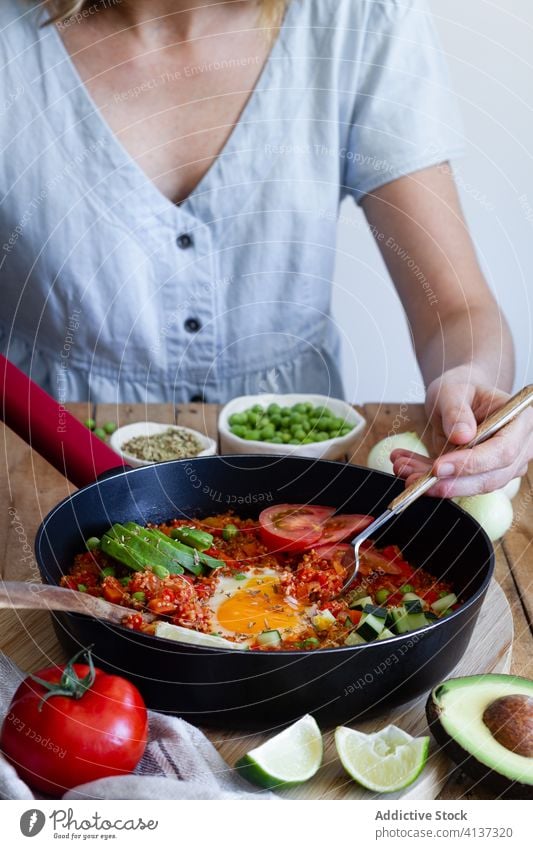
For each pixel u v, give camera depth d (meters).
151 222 1.82
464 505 1.33
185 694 0.88
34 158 1.76
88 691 0.84
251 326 1.94
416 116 1.79
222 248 1.87
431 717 0.88
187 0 1.67
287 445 1.49
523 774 0.82
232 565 1.12
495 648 1.06
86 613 0.90
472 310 1.59
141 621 0.95
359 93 1.81
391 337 2.71
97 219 1.80
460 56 2.44
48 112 1.74
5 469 1.54
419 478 1.13
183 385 1.98
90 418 1.74
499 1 2.38
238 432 1.56
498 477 1.13
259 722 0.89
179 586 1.02
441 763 0.87
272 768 0.84
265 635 0.95
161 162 1.81
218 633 0.97
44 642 1.06
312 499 1.24
